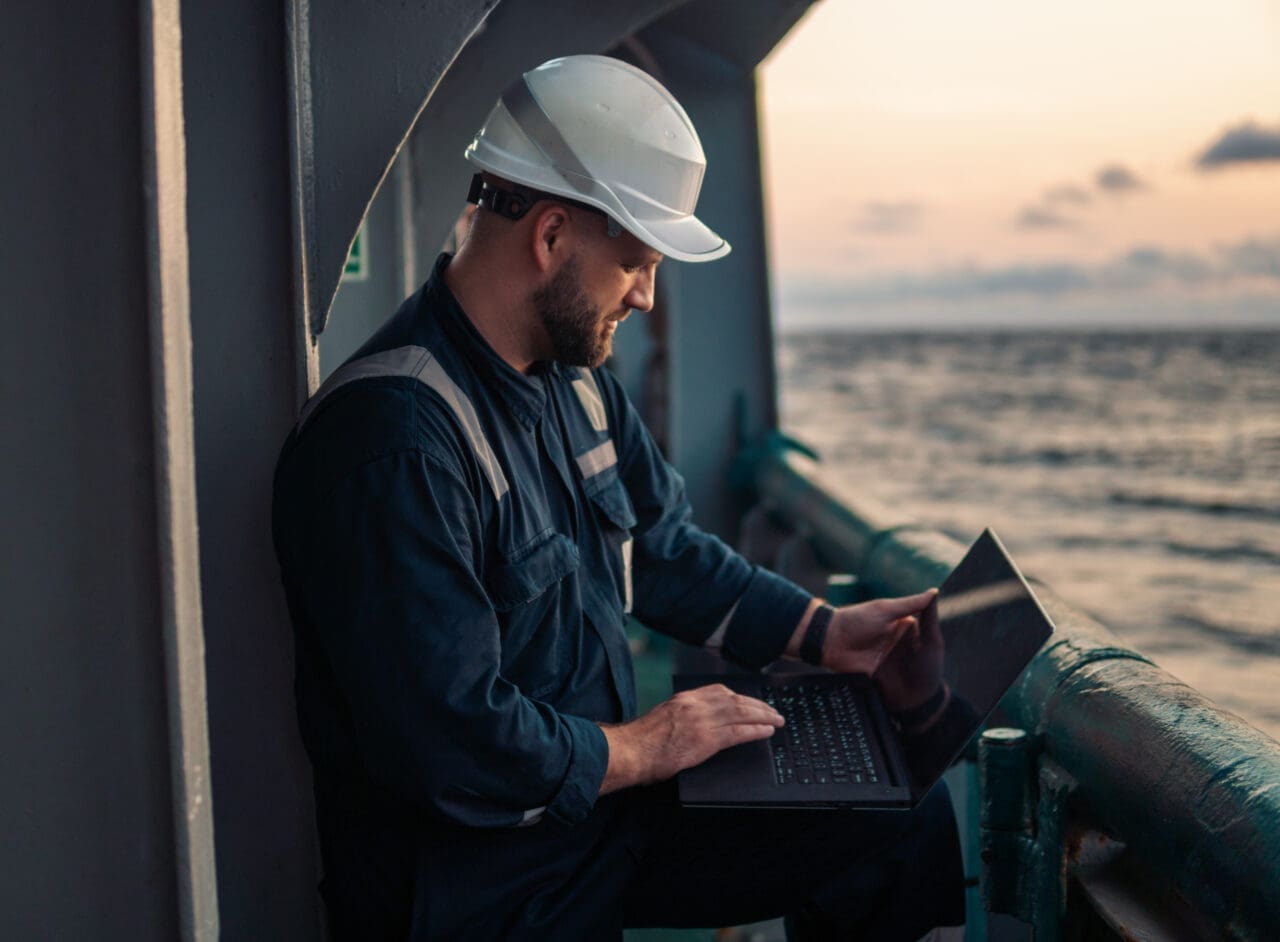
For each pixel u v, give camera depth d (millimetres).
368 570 1456
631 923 1815
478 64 2504
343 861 1630
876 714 1865
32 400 1165
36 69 1125
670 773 1646
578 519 1743
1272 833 1214
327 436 1506
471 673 1469
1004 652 1662
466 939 1565
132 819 1226
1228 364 85688
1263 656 17641
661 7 2490
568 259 1622
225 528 1667
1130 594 21703
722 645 2057
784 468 4188
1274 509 30984
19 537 1187
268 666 1705
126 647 1200
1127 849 1613
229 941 1737
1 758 1219
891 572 2617
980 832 1721
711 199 4688
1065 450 42500
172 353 1146
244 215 1624
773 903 1787
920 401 60094
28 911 1240
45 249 1146
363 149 1658
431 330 1620
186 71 1589
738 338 4785
